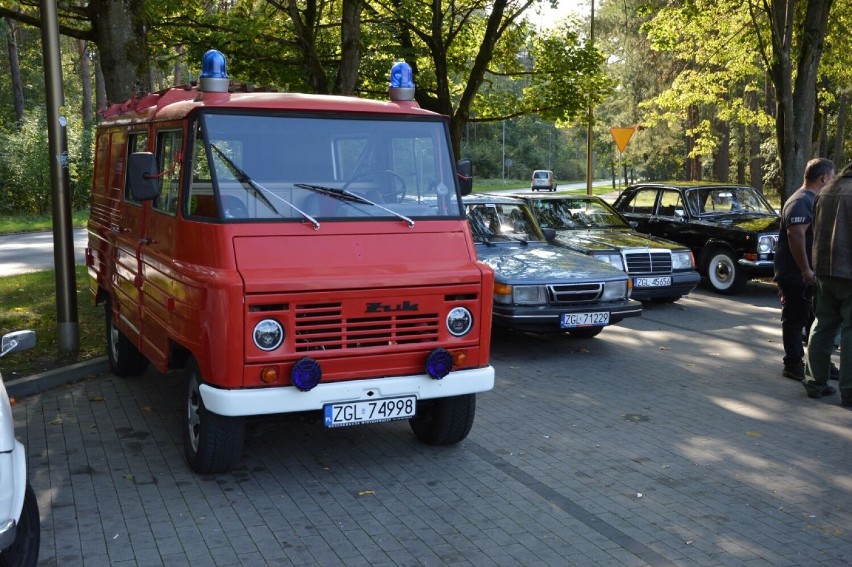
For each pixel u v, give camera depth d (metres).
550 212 13.38
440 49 19.03
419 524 4.89
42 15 8.32
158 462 5.87
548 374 8.60
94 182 8.89
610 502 5.26
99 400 7.36
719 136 34.72
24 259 18.98
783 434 6.66
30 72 54.66
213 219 5.28
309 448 6.23
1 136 33.69
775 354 9.62
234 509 5.08
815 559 4.52
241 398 5.02
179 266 5.48
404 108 5.97
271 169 5.50
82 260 18.72
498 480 5.61
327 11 19.34
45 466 5.75
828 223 7.28
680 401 7.61
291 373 5.12
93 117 42.75
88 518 4.91
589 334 10.41
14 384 7.46
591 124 21.61
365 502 5.21
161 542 4.61
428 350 5.52
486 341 5.73
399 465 5.89
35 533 3.98
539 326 9.22
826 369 7.61
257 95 5.83
